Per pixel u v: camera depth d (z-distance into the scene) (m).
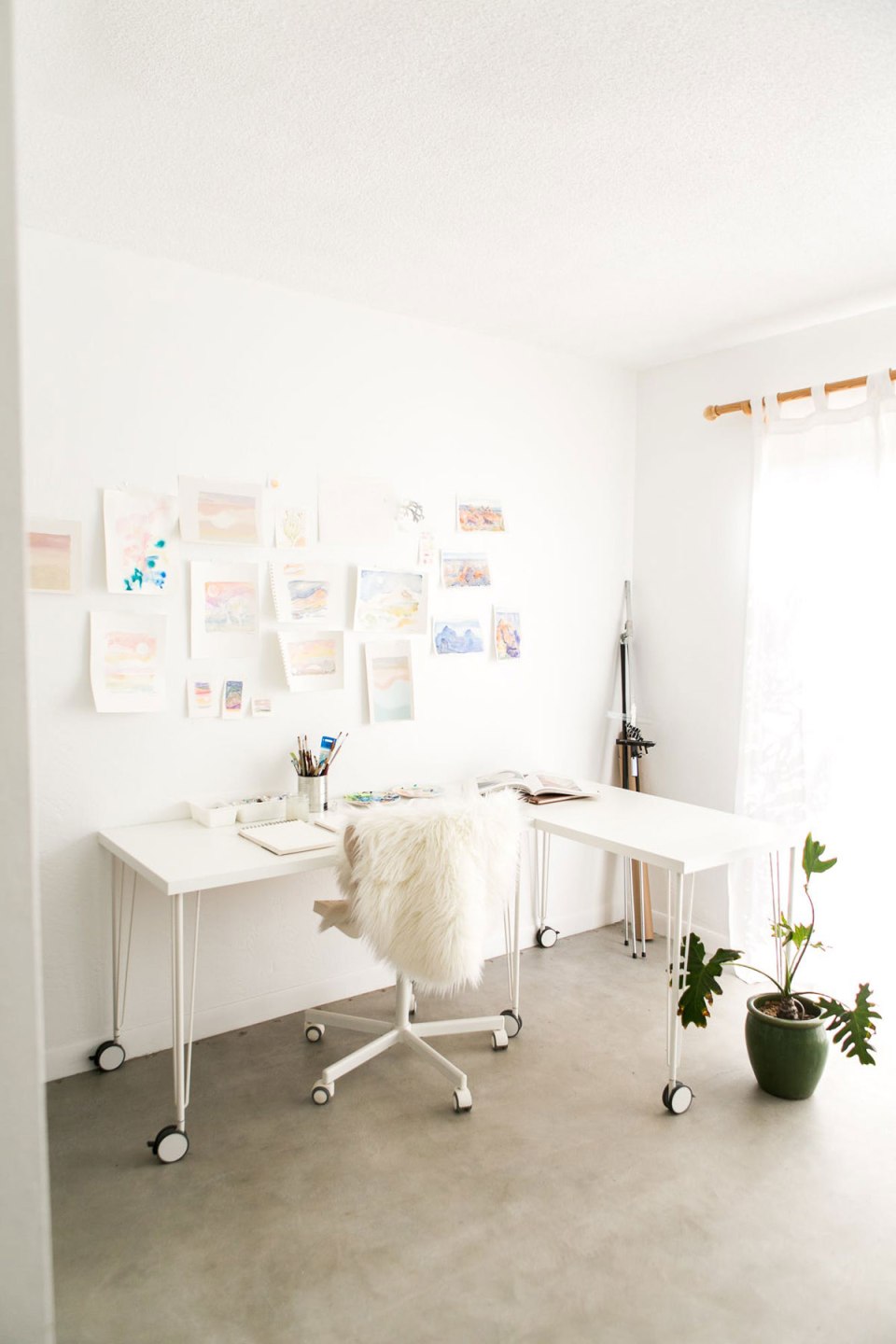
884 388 3.04
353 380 3.20
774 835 2.74
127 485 2.74
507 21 1.64
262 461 3.01
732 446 3.65
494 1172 2.23
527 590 3.75
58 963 2.69
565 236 2.61
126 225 2.54
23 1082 1.02
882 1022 3.06
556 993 3.33
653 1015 3.15
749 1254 1.95
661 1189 2.18
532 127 2.01
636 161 2.17
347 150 2.12
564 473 3.83
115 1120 2.46
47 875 2.66
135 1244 1.97
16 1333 1.04
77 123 2.00
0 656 0.99
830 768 3.24
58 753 2.67
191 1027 2.46
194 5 1.59
